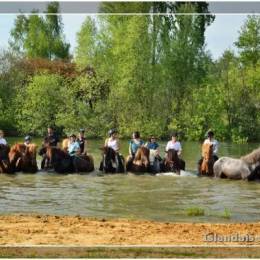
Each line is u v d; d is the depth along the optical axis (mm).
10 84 57156
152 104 55000
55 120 54688
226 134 53250
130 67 54500
